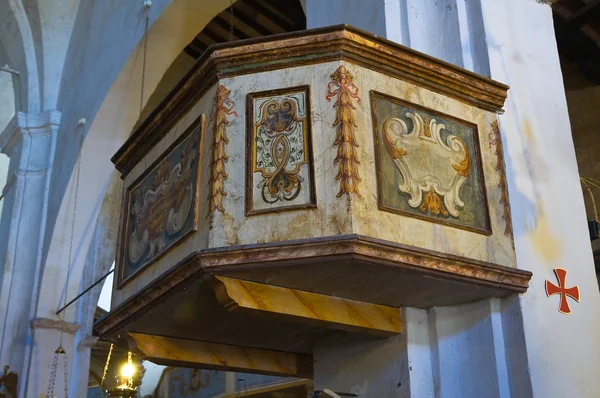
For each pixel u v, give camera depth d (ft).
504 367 11.79
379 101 11.21
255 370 14.75
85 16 34.06
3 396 29.43
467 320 12.33
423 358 12.42
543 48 14.74
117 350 46.01
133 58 27.14
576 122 30.37
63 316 30.71
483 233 11.37
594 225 17.24
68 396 32.19
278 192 10.50
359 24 15.49
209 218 10.67
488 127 12.31
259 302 10.82
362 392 12.99
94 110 29.37
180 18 25.91
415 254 10.37
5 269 31.68
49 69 35.24
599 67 30.04
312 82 11.11
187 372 45.73
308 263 10.10
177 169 12.26
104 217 36.63
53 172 32.86
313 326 13.14
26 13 35.55
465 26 14.43
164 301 11.64
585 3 27.89
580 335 12.27
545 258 12.60
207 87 11.87
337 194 10.22
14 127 34.63
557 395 11.57
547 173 13.42
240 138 11.07
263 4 32.65
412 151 11.16
